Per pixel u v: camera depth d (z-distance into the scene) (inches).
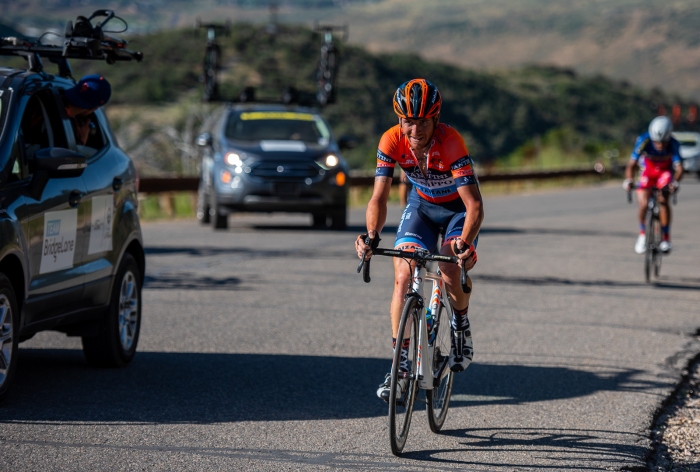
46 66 1620.3
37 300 547.2
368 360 693.9
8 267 524.1
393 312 478.3
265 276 1087.0
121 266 653.9
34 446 464.4
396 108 465.4
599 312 920.3
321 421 531.8
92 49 616.7
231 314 858.8
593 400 597.6
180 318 834.2
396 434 466.0
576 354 733.3
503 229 1738.4
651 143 1143.6
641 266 1269.7
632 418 557.0
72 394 569.9
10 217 514.0
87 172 621.3
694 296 1033.5
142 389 590.6
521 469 456.8
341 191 1556.3
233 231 1589.6
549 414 562.3
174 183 1930.4
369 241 466.6
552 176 3344.0
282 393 592.4
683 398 623.8
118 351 644.7
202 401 566.3
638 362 709.9
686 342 788.6
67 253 579.8
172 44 7746.1
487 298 987.9
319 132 1640.0
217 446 478.0
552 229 1750.7
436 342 507.2
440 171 492.4
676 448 513.0
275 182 1524.4
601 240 1567.4
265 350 719.1
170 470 437.7
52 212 560.7
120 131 5255.9
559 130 4443.9
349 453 473.4
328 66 1950.1
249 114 1659.7
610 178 3784.5
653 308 950.4
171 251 1283.2
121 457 453.7
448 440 504.7
